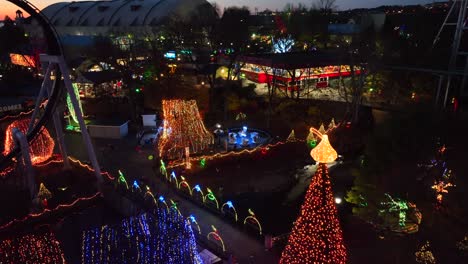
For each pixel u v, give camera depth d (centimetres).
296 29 9594
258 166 4169
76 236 2956
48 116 3525
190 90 6059
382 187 2650
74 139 4975
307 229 1521
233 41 6381
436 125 2550
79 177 3897
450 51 6038
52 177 3875
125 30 9588
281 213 3145
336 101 6275
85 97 6531
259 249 2533
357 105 5081
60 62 3428
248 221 2970
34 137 3444
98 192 3616
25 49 8706
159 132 4566
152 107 6034
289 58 6869
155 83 6116
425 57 6047
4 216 3166
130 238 2450
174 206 2914
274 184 3731
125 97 6303
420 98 5744
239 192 3547
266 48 9362
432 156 2517
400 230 2600
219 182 3769
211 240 2630
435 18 7919
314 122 5306
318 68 7181
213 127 5359
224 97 5884
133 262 2212
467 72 5094
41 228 3042
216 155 4291
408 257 2289
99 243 2430
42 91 3738
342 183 3634
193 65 7600
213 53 6406
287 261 1611
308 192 1542
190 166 4062
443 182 2408
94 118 5722
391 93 6169
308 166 4112
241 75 8262
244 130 4975
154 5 11131
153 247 2333
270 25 11250
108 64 6769
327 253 1501
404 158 2608
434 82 5834
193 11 9775
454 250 2055
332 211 1506
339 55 5953
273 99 6400
